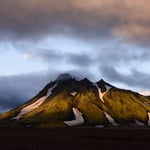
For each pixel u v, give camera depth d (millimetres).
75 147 81250
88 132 193250
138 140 109375
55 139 113812
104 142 97375
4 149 74812
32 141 101125
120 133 174125
